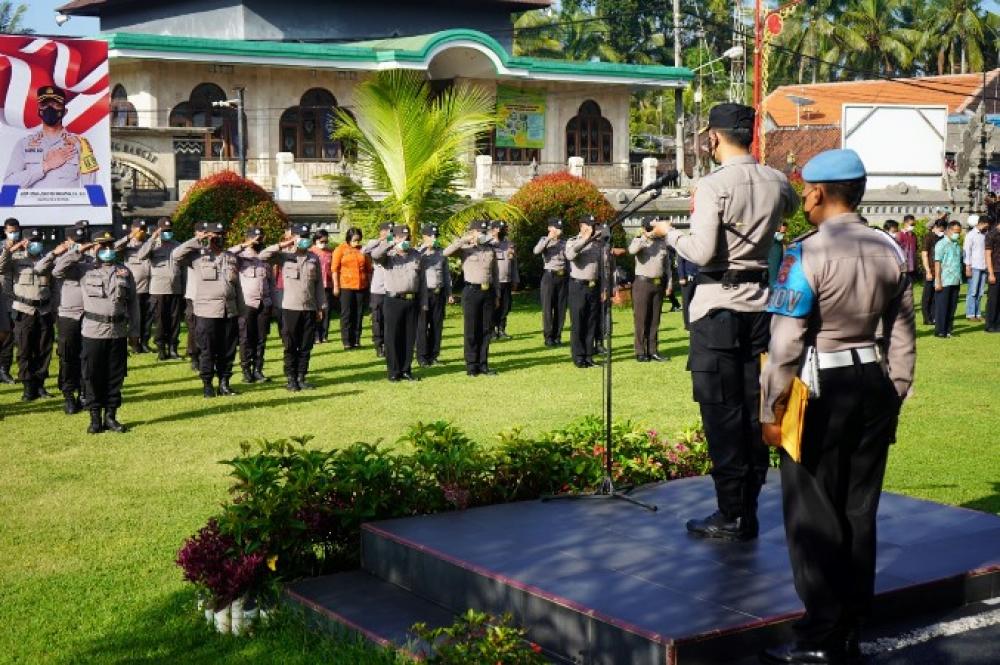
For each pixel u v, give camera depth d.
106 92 21.72
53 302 13.34
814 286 4.52
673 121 58.62
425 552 5.82
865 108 35.69
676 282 22.12
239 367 16.03
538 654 4.80
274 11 35.09
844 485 4.73
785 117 48.97
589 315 15.58
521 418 11.71
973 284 21.00
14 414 12.35
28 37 20.83
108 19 39.94
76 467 9.68
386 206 21.91
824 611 4.63
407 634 5.33
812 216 4.75
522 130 36.28
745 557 5.62
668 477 7.56
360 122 31.56
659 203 29.72
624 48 60.25
